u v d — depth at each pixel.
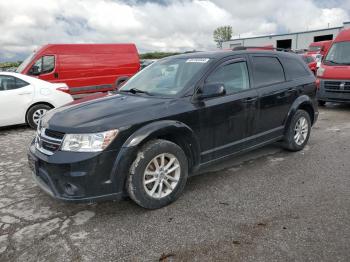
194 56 4.65
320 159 5.23
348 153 5.49
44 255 2.96
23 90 8.11
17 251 3.02
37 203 3.98
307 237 3.07
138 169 3.47
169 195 3.75
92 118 3.46
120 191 3.42
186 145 3.94
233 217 3.48
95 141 3.26
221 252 2.90
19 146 6.65
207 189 4.20
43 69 11.96
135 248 3.01
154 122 3.59
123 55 13.67
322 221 3.34
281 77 5.27
